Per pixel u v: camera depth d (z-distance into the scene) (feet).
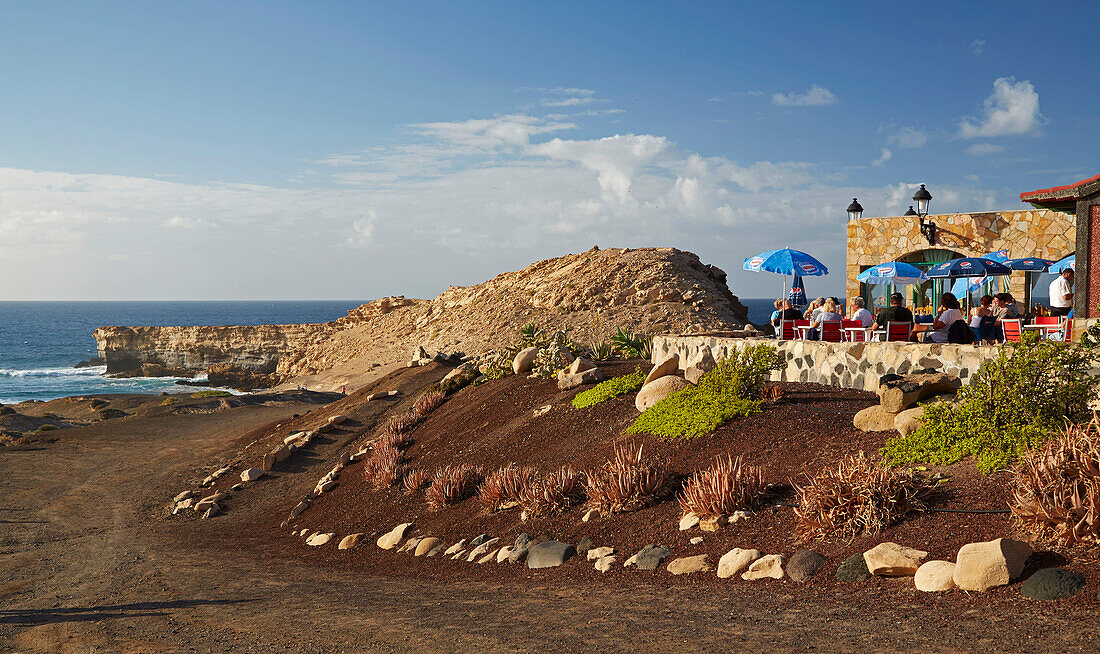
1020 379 25.31
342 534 40.88
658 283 153.58
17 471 72.95
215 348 294.25
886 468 22.95
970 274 62.75
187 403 135.54
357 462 57.31
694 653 15.69
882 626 15.98
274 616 23.62
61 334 597.52
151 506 57.82
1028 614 15.28
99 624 24.86
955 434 25.58
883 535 20.92
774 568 21.03
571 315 150.30
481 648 17.67
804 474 27.27
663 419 36.94
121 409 143.64
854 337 49.57
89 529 50.57
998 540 17.43
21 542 46.29
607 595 21.86
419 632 19.72
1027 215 84.28
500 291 183.93
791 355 42.06
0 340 526.57
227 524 50.55
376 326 232.12
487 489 35.45
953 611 16.16
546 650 16.92
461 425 54.54
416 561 32.37
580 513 30.66
